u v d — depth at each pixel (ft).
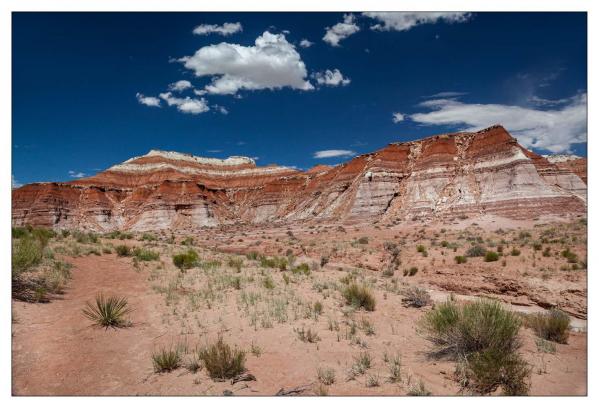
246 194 455.22
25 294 30.01
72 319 26.45
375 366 21.13
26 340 21.98
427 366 21.52
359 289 36.73
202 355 20.70
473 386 18.83
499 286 48.26
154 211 351.25
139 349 22.52
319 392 17.62
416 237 142.20
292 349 23.30
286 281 44.91
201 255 75.05
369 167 257.55
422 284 57.41
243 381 18.84
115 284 39.06
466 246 91.50
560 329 29.07
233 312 30.89
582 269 48.80
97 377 18.72
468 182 213.66
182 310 31.07
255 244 145.69
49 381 18.03
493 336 22.56
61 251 52.49
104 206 371.56
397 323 30.32
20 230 65.87
